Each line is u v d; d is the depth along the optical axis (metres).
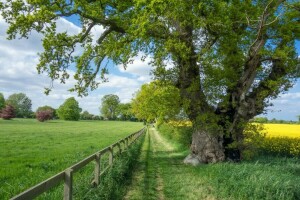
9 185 10.98
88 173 12.12
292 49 17.41
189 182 13.45
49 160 19.25
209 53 16.81
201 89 18.30
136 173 15.81
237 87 17.97
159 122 20.36
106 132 61.88
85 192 8.50
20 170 15.15
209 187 12.33
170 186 12.78
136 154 22.52
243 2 16.98
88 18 17.52
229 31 16.69
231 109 18.33
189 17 15.89
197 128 18.56
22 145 30.09
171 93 18.34
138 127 98.69
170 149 30.38
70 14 16.95
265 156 20.50
